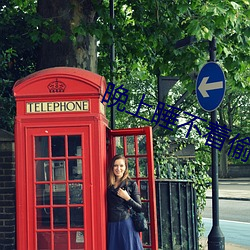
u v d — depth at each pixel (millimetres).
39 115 7090
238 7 9297
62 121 7062
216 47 10398
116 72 12828
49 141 7059
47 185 7102
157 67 12102
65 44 10164
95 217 7020
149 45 12312
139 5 12266
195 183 11102
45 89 7105
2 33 11664
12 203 8695
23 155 7086
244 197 30406
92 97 7070
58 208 7078
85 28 9969
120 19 13641
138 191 7500
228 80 11820
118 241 7301
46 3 10227
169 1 11281
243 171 60156
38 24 9867
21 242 7086
